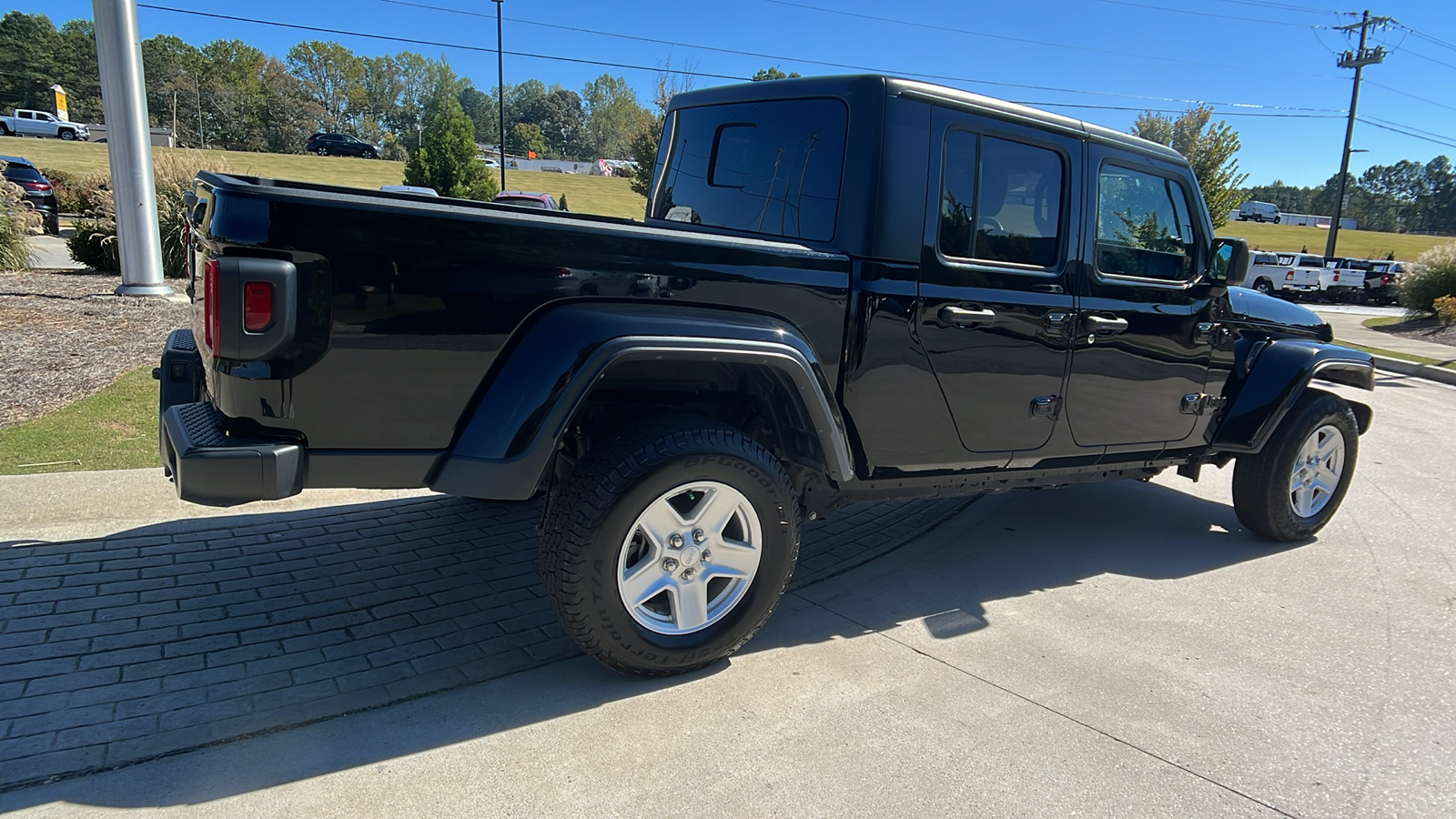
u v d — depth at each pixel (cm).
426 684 285
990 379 342
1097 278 371
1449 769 265
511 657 306
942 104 317
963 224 328
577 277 257
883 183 304
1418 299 2289
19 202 1304
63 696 264
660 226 389
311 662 295
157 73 9412
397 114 12312
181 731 251
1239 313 456
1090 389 378
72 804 217
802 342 285
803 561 425
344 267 229
